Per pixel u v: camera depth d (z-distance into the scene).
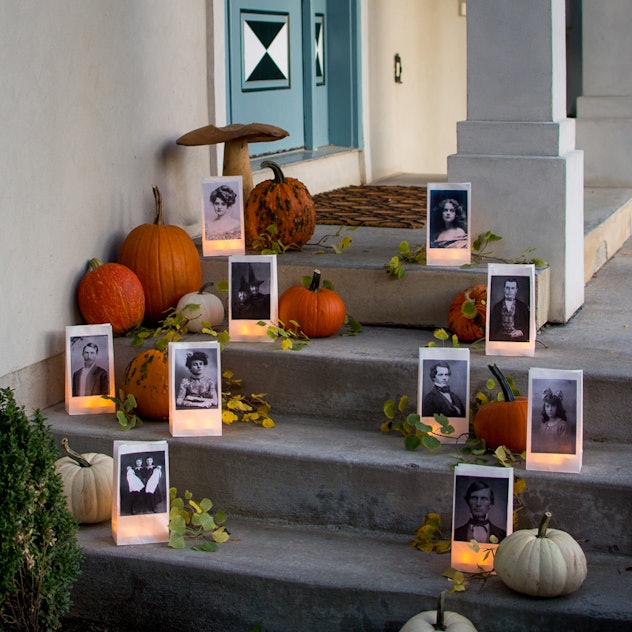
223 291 4.46
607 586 3.26
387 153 8.17
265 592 3.38
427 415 3.80
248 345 4.23
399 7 8.34
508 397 3.68
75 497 3.65
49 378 4.25
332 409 4.11
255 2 6.54
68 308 4.36
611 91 7.48
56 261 4.26
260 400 4.14
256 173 6.09
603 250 5.76
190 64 5.24
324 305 4.28
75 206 4.37
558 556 3.16
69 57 4.28
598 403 3.80
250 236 4.84
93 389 4.16
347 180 7.42
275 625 3.39
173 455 3.87
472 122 4.45
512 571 3.18
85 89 4.40
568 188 4.39
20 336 4.05
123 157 4.70
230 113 6.36
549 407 3.52
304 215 4.79
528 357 4.02
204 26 5.36
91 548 3.54
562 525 3.51
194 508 3.78
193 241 5.04
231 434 3.93
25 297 4.07
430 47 9.15
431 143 9.30
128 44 4.70
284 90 6.96
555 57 4.36
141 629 3.53
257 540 3.64
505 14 4.34
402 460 3.65
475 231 4.49
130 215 4.77
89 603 3.57
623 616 3.08
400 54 8.41
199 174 5.38
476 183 4.45
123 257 4.57
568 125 4.48
